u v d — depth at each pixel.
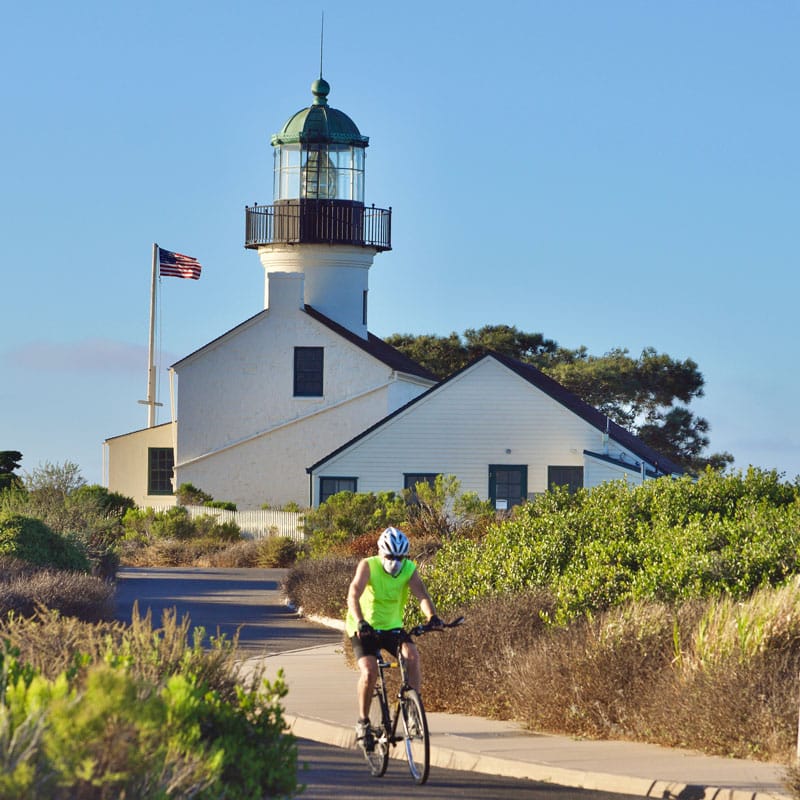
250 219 92.75
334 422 87.94
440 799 17.84
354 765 20.56
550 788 18.66
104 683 11.45
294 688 28.08
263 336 89.25
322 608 43.47
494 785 18.88
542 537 33.28
